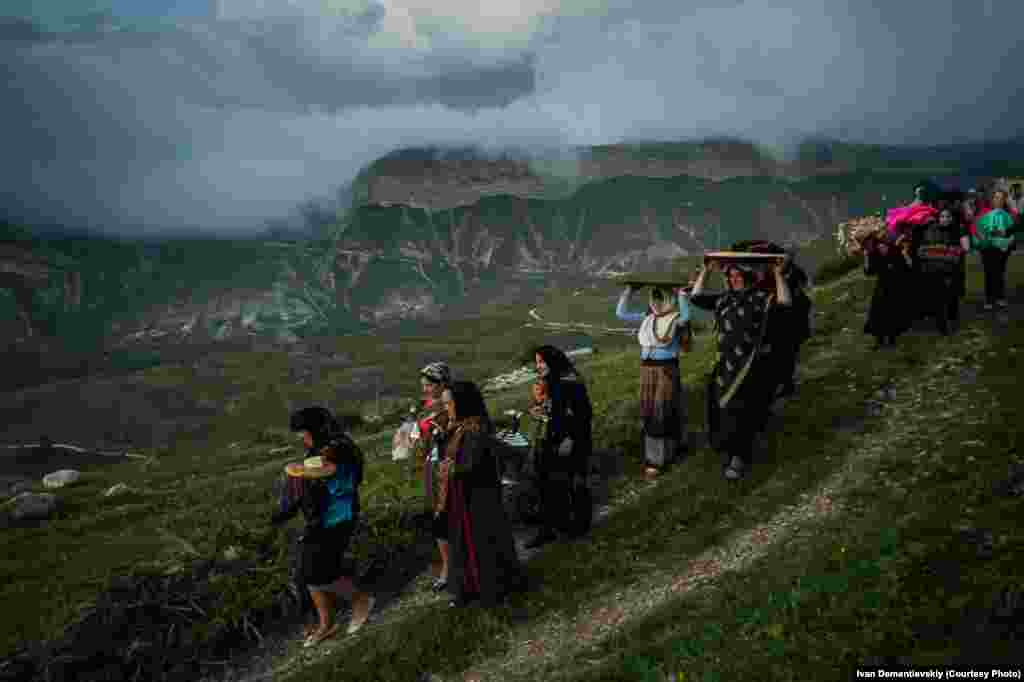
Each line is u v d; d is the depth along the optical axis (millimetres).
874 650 5113
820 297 21016
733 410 9719
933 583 5734
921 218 13812
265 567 9688
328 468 8086
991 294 15258
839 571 6551
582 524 9578
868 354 13977
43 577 10367
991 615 5016
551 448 9438
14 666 8016
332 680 7453
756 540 8281
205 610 8922
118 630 8555
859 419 11117
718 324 9930
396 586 9633
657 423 10695
